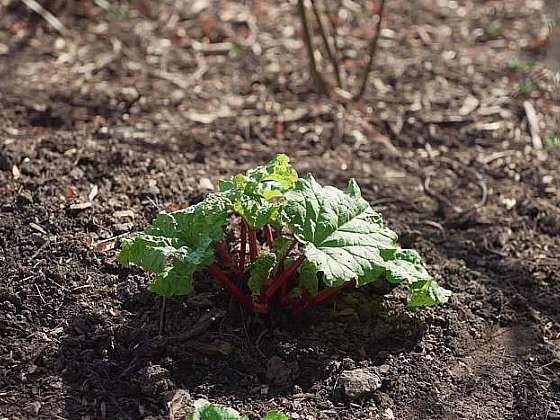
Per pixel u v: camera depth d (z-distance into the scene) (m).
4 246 1.50
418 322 1.46
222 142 1.94
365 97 2.15
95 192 1.66
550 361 1.43
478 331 1.48
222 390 1.34
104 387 1.33
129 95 2.09
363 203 1.38
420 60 2.31
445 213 1.76
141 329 1.40
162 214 1.38
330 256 1.31
